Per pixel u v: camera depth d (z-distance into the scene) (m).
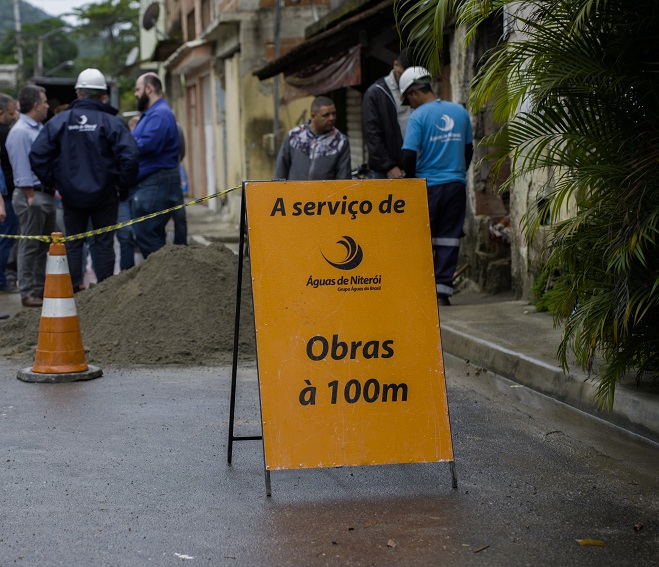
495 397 6.92
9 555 4.11
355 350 4.95
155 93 11.43
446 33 11.26
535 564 4.03
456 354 8.09
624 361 5.64
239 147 22.72
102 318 8.70
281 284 4.92
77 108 10.41
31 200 11.20
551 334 7.96
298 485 5.01
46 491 4.91
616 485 5.03
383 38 12.84
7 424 6.16
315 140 9.85
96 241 10.75
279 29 20.56
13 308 11.20
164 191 11.35
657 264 5.46
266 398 4.86
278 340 4.89
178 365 7.96
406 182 5.07
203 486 4.99
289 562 4.04
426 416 4.97
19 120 11.24
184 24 31.56
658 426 5.60
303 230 4.96
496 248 10.74
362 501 4.78
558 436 5.94
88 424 6.16
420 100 9.50
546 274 9.08
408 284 5.03
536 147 5.73
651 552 4.16
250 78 21.73
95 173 10.41
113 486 4.98
